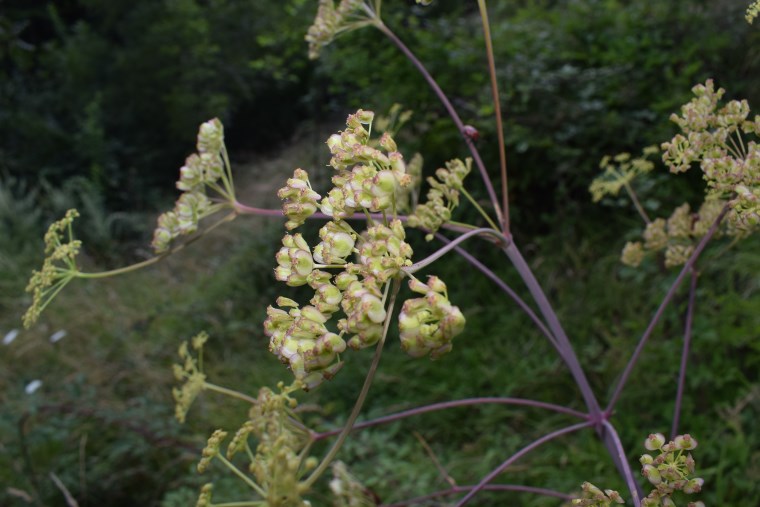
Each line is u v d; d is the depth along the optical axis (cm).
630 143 335
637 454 245
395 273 65
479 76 359
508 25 407
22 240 589
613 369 280
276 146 805
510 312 344
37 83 823
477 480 249
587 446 261
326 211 71
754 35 339
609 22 391
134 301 500
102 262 574
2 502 265
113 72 763
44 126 723
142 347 395
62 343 416
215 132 113
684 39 359
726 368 252
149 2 747
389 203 70
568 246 341
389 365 329
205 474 252
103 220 632
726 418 238
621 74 360
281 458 74
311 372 66
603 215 362
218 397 335
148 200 722
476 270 369
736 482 218
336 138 74
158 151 756
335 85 496
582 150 343
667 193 299
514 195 382
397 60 370
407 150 385
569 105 348
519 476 253
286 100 816
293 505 74
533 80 358
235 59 741
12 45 462
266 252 481
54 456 288
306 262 69
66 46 793
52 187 709
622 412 266
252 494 236
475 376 308
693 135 90
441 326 60
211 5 756
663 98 340
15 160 714
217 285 471
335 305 68
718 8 374
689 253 127
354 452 248
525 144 339
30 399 261
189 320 428
